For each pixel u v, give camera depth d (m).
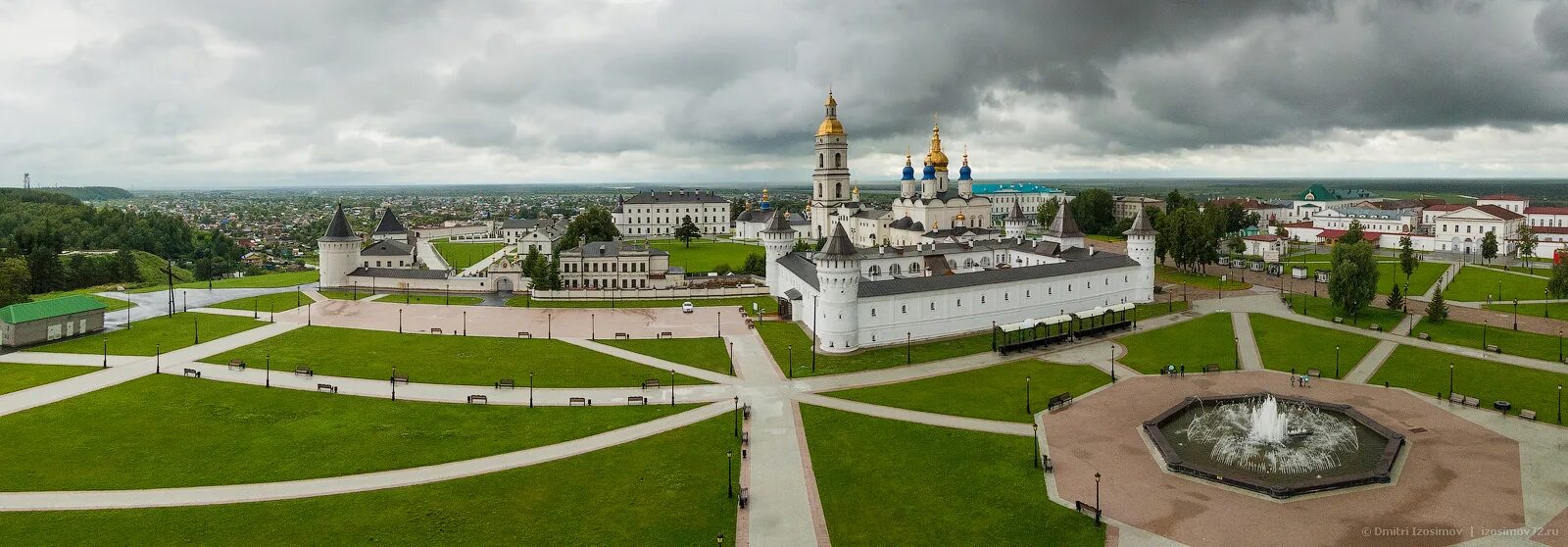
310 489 64.75
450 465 69.94
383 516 60.06
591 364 104.88
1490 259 198.00
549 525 58.72
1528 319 123.88
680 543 56.25
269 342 116.94
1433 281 165.00
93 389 91.69
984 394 90.19
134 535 56.88
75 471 68.06
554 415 83.56
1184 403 83.38
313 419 81.81
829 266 112.25
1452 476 65.00
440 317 139.38
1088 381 94.88
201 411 84.06
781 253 159.50
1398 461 68.44
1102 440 74.75
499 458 71.50
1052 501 61.94
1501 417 79.00
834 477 67.12
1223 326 124.00
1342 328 120.12
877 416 82.75
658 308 149.00
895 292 118.81
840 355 110.31
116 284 194.25
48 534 56.75
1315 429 76.44
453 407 86.06
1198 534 56.34
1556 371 94.25
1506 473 65.31
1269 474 66.25
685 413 84.12
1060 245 167.12
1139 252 149.12
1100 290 144.38
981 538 56.62
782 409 85.31
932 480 66.25
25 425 79.12
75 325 119.81
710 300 156.88
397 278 171.38
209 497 63.16
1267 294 153.00
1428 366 97.81
